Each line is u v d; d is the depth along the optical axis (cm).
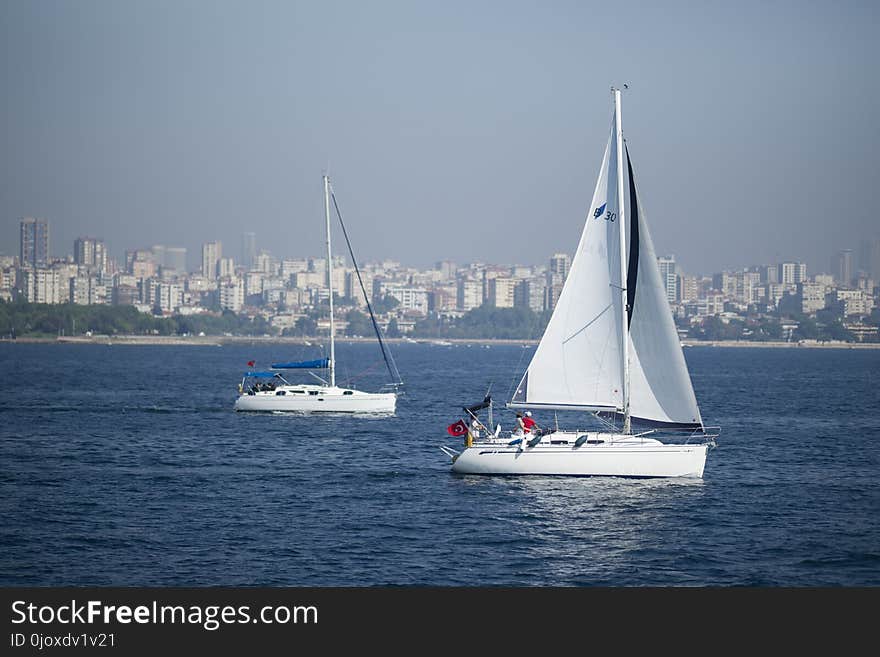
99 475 11438
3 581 7269
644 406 10519
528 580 7350
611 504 9569
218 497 10081
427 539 8350
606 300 10581
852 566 7656
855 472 11775
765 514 9269
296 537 8406
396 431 15900
